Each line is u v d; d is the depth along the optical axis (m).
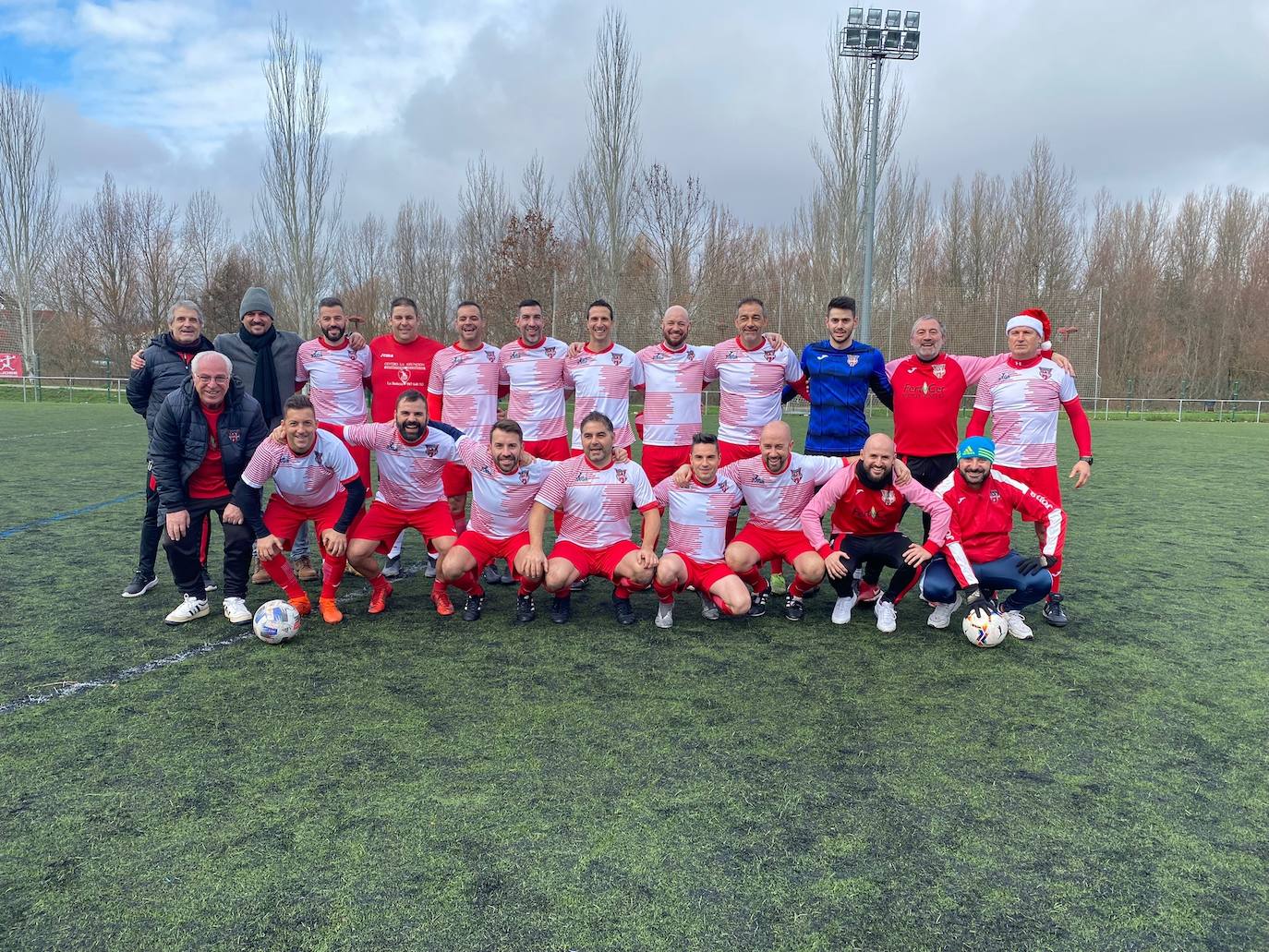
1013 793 2.57
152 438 4.18
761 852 2.22
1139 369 34.00
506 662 3.69
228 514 4.07
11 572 5.15
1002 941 1.89
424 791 2.53
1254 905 2.03
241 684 3.38
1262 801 2.54
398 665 3.64
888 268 25.42
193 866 2.14
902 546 4.33
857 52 14.77
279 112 24.52
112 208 34.47
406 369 5.73
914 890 2.07
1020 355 4.69
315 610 4.48
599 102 20.89
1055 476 4.75
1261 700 3.33
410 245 33.06
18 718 3.03
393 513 4.54
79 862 2.16
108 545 5.94
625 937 1.88
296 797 2.49
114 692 3.29
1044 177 32.56
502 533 4.38
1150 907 2.02
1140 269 35.25
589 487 4.25
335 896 2.02
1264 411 29.34
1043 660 3.79
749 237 29.41
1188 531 6.99
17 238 29.16
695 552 4.36
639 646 3.94
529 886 2.06
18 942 1.85
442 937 1.87
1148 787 2.62
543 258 22.86
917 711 3.19
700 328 23.94
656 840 2.28
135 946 1.84
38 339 33.88
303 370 5.53
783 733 2.97
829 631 4.24
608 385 5.32
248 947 1.84
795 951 1.84
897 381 5.10
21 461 10.77
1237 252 34.44
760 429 5.25
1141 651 3.92
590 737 2.92
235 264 35.66
